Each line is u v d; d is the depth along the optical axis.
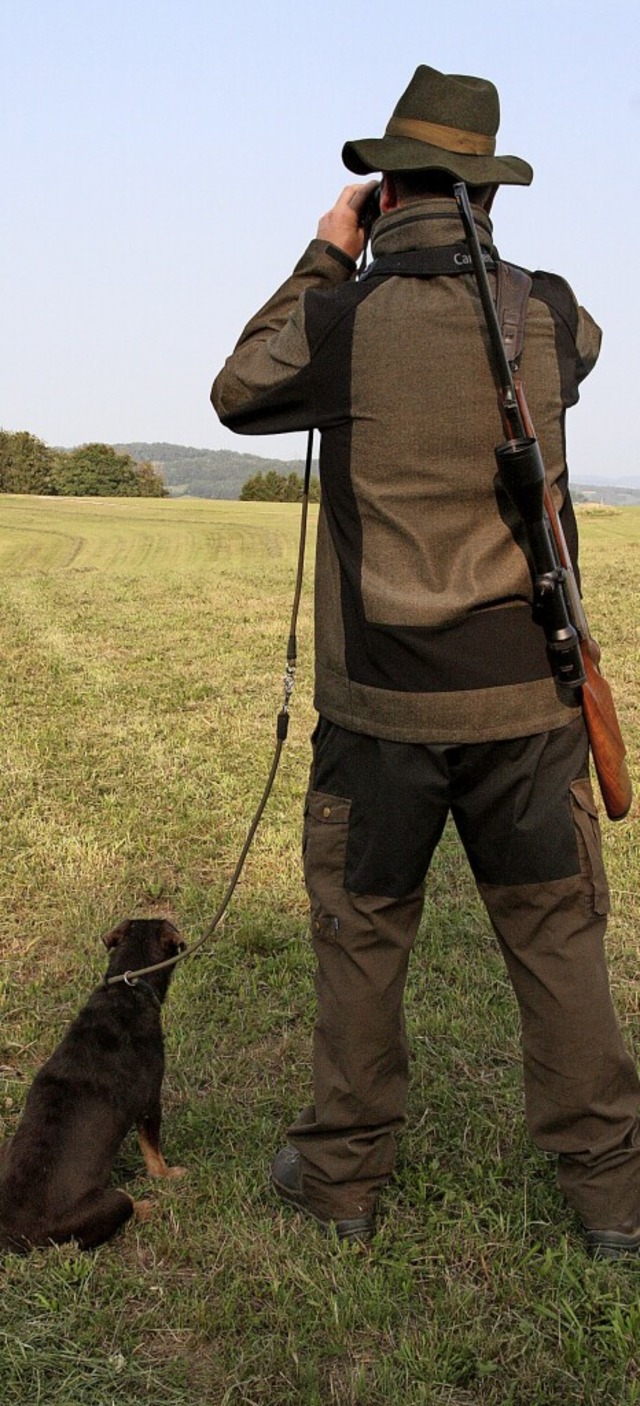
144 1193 2.93
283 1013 3.96
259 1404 2.19
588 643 2.47
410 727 2.38
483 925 4.73
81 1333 2.37
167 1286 2.55
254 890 5.25
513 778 2.40
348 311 2.33
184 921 4.91
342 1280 2.48
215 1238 2.68
